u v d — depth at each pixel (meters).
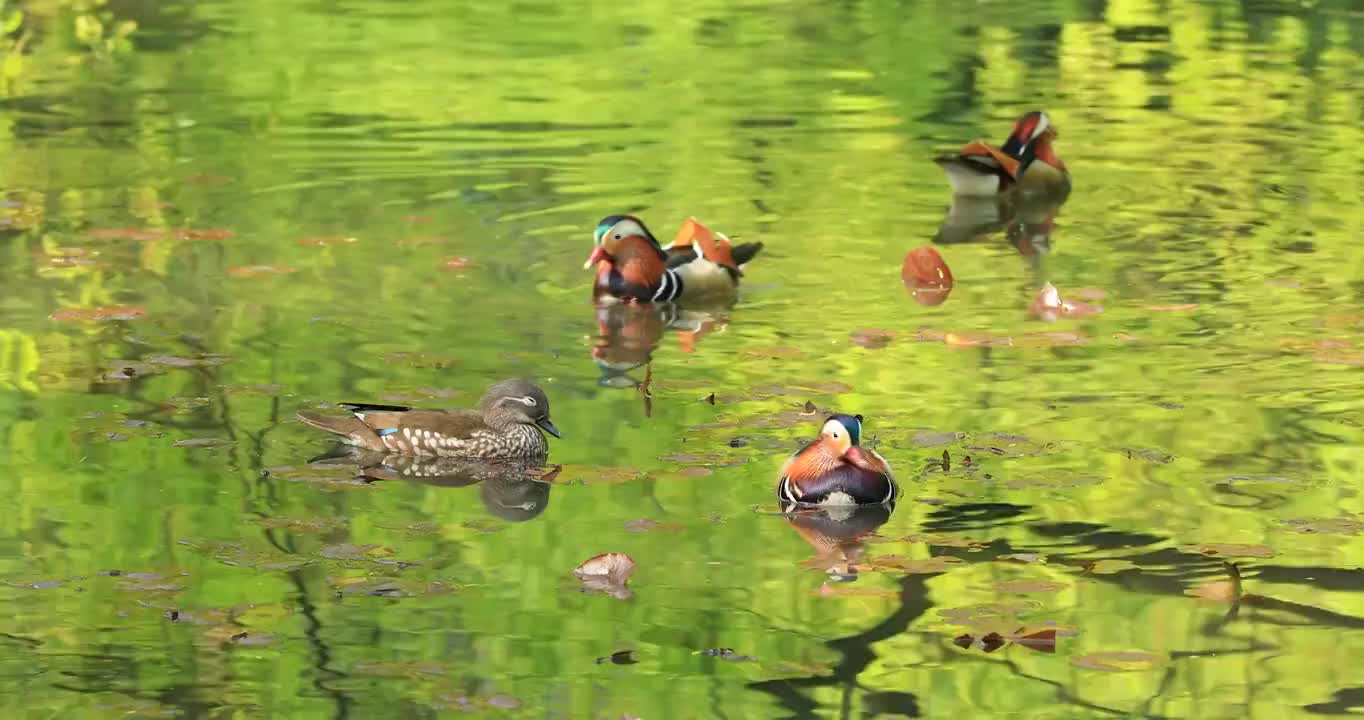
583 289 16.61
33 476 11.52
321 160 22.17
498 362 14.28
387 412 12.30
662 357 14.52
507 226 18.95
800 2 36.25
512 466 11.88
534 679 8.70
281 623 9.34
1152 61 29.34
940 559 10.16
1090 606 9.53
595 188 20.78
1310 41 30.81
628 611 9.55
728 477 11.64
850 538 10.52
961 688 8.62
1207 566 10.02
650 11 35.34
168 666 8.84
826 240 18.55
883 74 28.62
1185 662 8.86
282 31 32.72
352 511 11.04
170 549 10.34
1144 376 13.74
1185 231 18.58
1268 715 8.33
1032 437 12.30
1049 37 31.88
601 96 26.83
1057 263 17.47
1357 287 16.27
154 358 14.17
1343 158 21.86
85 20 30.80
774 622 9.40
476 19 34.53
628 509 11.08
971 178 20.31
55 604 9.56
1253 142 22.95
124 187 20.45
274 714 8.30
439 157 22.36
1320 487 11.24
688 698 8.51
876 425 12.60
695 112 25.58
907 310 15.91
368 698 8.50
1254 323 15.20
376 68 29.06
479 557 10.30
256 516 10.89
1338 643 9.05
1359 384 13.44
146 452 12.02
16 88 26.84
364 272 17.03
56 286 16.33
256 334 14.92
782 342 14.92
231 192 20.30
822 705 8.41
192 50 30.42
